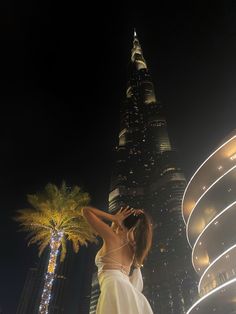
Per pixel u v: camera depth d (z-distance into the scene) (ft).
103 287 7.99
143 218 10.53
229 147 146.51
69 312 578.25
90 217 10.03
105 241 9.50
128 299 7.63
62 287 600.39
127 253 9.45
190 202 173.27
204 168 156.97
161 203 535.60
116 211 10.92
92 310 504.02
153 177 606.96
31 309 487.61
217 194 135.23
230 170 130.00
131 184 610.24
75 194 109.40
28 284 519.19
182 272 436.35
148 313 8.21
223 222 123.65
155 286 438.81
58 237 99.66
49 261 95.09
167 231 491.31
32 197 104.01
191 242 174.70
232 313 106.22
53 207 101.24
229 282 103.19
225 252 113.70
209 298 111.75
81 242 104.42
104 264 8.82
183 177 569.64
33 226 101.50
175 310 401.70
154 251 479.00
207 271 126.00
